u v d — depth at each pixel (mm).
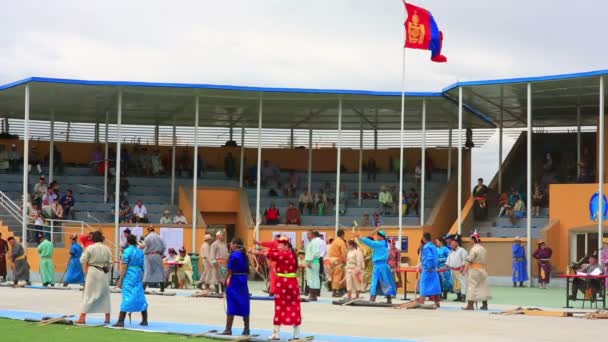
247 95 40875
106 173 45219
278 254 17641
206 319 22031
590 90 39625
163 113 46625
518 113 46094
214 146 50531
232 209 45938
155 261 31516
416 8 37031
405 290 29969
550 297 31734
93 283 20219
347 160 51094
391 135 50531
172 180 46219
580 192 40156
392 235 42906
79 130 49625
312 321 21766
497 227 42531
